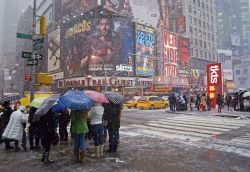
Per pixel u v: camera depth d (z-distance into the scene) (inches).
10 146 351.6
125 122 640.4
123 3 2527.1
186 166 259.9
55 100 267.6
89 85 2149.4
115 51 2214.6
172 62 2672.2
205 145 360.2
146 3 2748.5
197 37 3336.6
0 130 367.6
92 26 2250.2
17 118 328.2
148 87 2214.6
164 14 2955.2
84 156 288.2
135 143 376.2
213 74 1096.8
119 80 2197.3
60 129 389.4
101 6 2245.3
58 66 2807.6
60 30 2802.7
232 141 390.6
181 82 2353.6
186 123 613.3
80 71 2309.3
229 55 3747.5
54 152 321.1
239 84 2906.0
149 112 969.5
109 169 250.2
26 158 295.1
